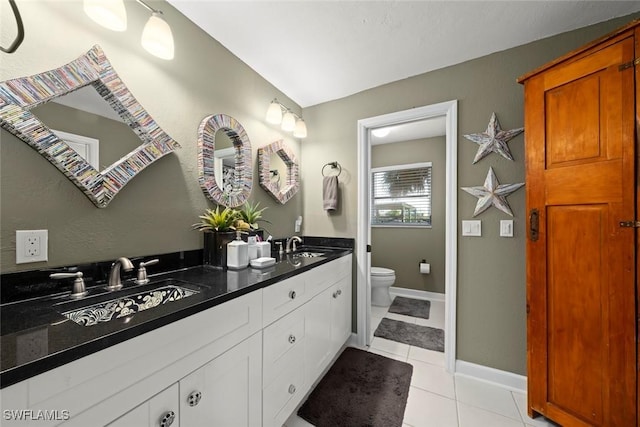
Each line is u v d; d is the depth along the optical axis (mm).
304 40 1578
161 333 705
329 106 2340
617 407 1063
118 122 1096
